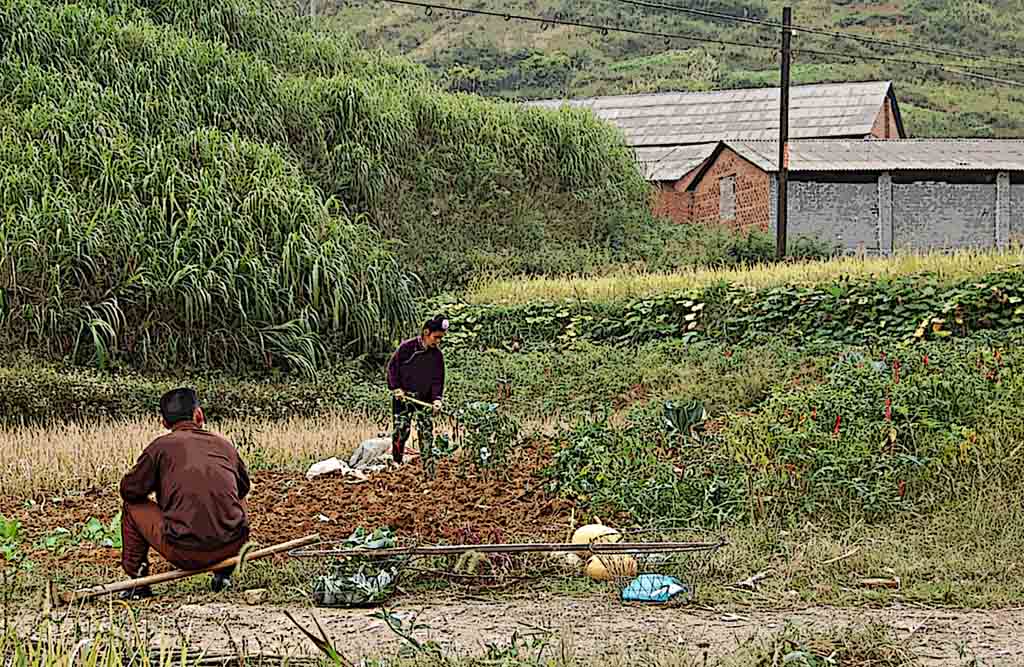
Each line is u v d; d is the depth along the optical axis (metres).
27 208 21.11
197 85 28.02
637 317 22.27
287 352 21.19
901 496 10.72
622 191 34.56
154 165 23.25
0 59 25.98
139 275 20.62
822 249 31.22
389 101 31.31
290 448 14.42
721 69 74.56
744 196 34.31
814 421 11.82
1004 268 20.08
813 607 7.91
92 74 26.50
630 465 10.77
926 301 19.62
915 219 33.19
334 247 22.97
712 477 10.71
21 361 19.08
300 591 8.10
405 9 87.38
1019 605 7.96
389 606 7.91
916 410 12.00
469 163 31.89
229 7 33.03
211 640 6.94
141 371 20.22
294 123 29.44
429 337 12.34
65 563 9.15
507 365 20.41
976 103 68.88
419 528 10.02
